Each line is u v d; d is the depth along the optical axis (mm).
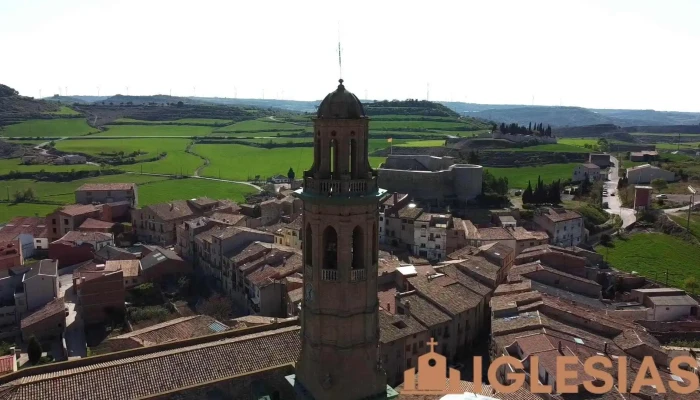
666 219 170375
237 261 118562
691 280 124500
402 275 104250
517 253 135625
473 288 100562
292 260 116688
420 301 91625
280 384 53094
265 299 105375
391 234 153875
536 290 98375
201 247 140500
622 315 98500
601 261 129875
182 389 50125
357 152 41875
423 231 145250
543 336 76688
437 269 109312
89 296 109062
